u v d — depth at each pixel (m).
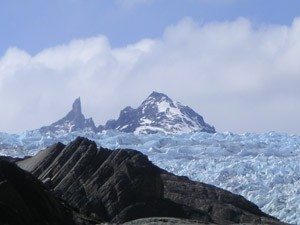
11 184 78.19
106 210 125.19
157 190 136.88
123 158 141.00
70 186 132.12
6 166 81.94
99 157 141.88
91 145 144.50
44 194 84.00
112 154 142.75
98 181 132.62
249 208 151.00
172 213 127.69
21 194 79.69
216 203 141.50
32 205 79.44
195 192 148.38
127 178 133.75
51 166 142.25
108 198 127.38
